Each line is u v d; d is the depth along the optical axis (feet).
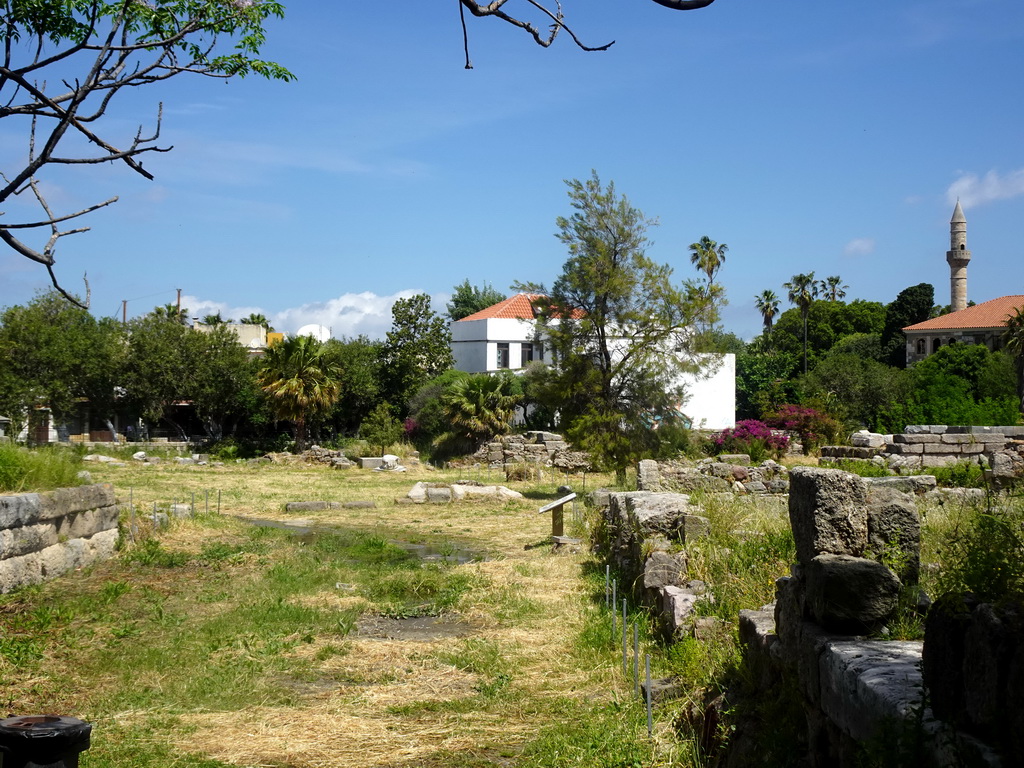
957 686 10.46
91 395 151.64
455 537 61.16
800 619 15.78
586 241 85.35
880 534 16.71
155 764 20.66
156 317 155.94
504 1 11.85
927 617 11.25
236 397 155.43
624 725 22.18
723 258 249.34
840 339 260.01
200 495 84.02
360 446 138.51
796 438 110.42
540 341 88.79
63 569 42.04
